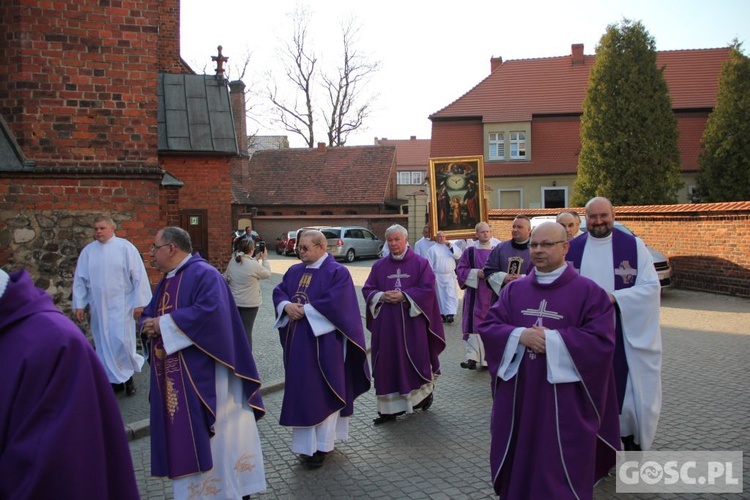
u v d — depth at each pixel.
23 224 7.57
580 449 3.73
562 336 3.79
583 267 5.30
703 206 15.06
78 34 7.73
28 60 7.54
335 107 41.34
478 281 8.41
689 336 10.18
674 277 16.09
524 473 3.82
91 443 2.08
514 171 32.53
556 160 32.34
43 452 1.97
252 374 4.41
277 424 6.39
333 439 5.34
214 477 4.29
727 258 14.58
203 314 4.16
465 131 33.94
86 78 7.79
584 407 3.83
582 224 13.70
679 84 32.44
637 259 5.12
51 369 2.03
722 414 6.25
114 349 6.93
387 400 6.41
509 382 3.98
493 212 25.23
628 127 23.48
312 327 5.20
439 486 4.79
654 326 4.93
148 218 8.11
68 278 7.77
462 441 5.79
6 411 2.00
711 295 14.68
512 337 3.92
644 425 4.87
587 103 24.28
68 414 2.02
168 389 4.18
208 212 15.73
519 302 4.11
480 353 8.48
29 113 7.56
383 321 6.50
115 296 6.93
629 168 23.47
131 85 7.98
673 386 7.29
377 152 43.44
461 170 12.21
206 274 4.34
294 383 5.24
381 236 38.53
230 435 4.39
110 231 6.98
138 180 8.05
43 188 7.64
